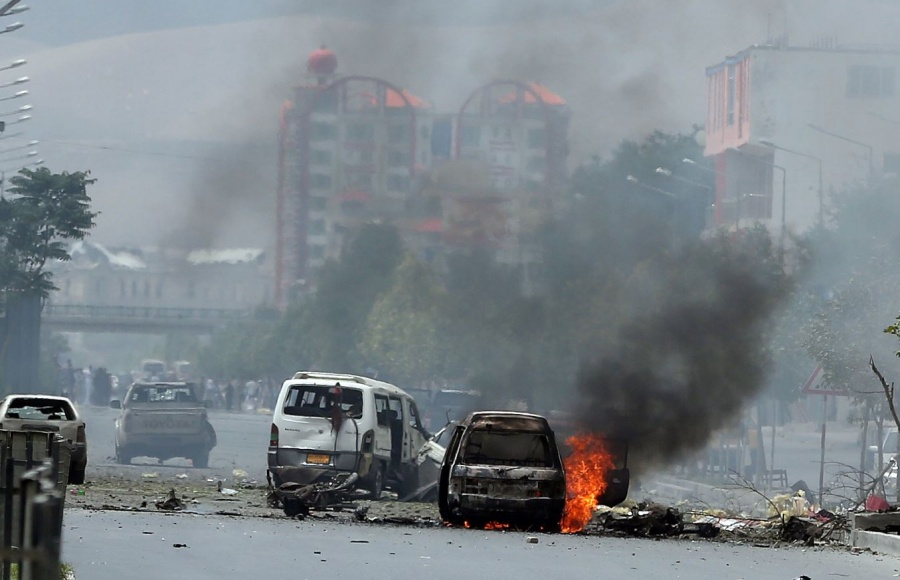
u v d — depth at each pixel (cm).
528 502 5794
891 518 5772
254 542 4609
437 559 4300
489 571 4006
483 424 5941
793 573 4281
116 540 4447
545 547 4931
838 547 5541
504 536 5416
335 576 3712
